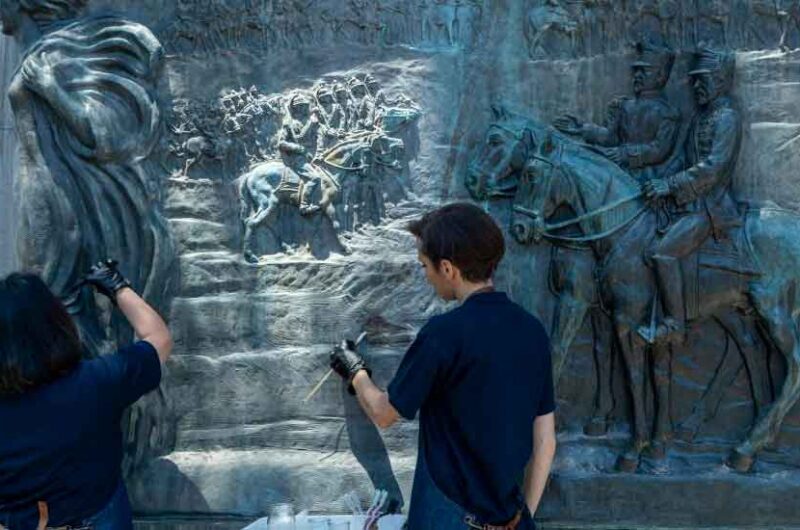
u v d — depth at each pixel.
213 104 2.06
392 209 2.04
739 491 1.98
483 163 2.01
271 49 2.06
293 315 2.05
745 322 2.01
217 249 2.05
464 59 2.04
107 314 2.00
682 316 1.97
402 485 2.02
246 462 2.04
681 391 2.01
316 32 2.06
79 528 1.41
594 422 2.02
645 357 2.01
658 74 2.00
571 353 2.03
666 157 2.01
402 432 2.03
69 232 1.98
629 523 2.00
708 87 1.96
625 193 1.99
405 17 2.05
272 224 2.05
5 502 1.39
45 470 1.37
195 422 2.06
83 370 1.43
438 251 1.48
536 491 1.57
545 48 2.04
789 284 1.96
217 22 2.06
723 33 2.00
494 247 1.48
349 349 1.98
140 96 2.00
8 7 2.02
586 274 2.01
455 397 1.42
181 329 2.05
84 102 1.97
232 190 2.06
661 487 1.99
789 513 1.97
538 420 1.55
